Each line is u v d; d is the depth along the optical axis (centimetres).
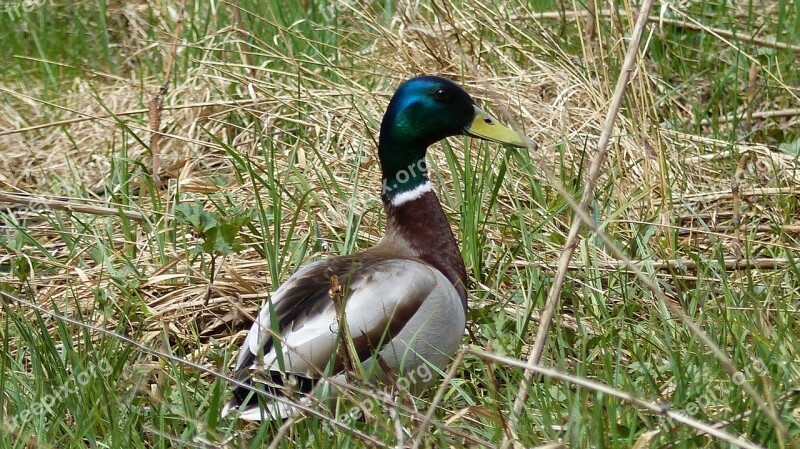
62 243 1105
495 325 887
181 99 1341
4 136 1310
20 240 1056
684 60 1384
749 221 1093
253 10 1498
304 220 1080
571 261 1002
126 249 1052
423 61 1284
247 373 758
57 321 864
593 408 703
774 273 959
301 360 755
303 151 1167
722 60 1399
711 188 1155
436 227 889
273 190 1011
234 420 731
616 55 1290
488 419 743
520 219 1002
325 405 747
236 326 947
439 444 723
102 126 1316
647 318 925
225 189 1151
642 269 984
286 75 1284
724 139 1250
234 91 1338
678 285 912
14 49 1542
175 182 1208
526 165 1110
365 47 1400
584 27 1395
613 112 809
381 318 779
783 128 1295
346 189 1123
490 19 1277
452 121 895
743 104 1352
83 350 826
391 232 898
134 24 1539
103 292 966
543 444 688
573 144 1173
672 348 836
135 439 727
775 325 890
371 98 1250
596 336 850
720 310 864
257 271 1010
